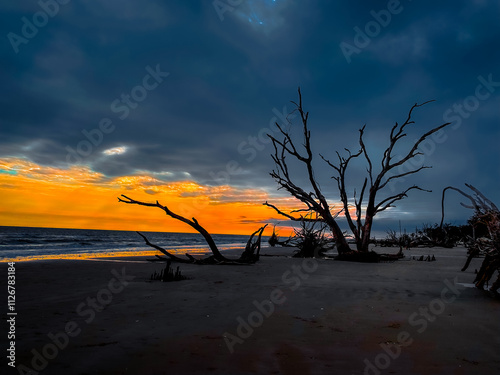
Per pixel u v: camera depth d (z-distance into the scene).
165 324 3.72
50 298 5.27
